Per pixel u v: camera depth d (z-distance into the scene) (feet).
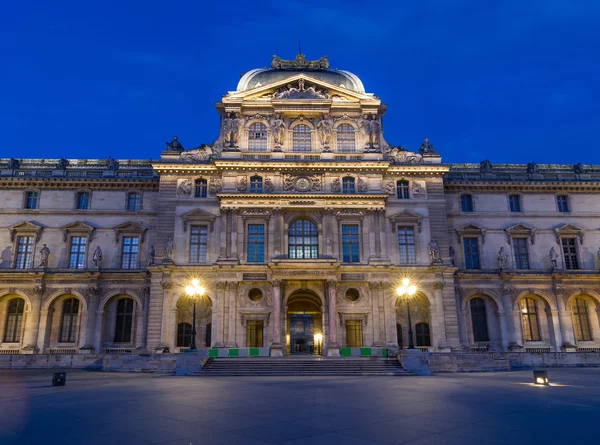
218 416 59.77
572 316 206.69
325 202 190.90
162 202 194.08
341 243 190.49
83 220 209.56
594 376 121.60
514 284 204.44
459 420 56.65
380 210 192.24
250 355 166.09
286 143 201.57
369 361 143.64
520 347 196.34
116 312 202.80
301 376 130.00
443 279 189.78
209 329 187.52
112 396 80.43
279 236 187.01
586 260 212.64
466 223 212.84
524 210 217.15
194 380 114.32
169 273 183.42
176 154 201.57
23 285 198.08
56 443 45.57
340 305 184.14
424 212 198.90
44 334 193.67
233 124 200.85
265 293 183.42
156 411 63.87
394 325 183.32
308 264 176.96
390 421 56.13
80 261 205.46
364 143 202.90
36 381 111.04
